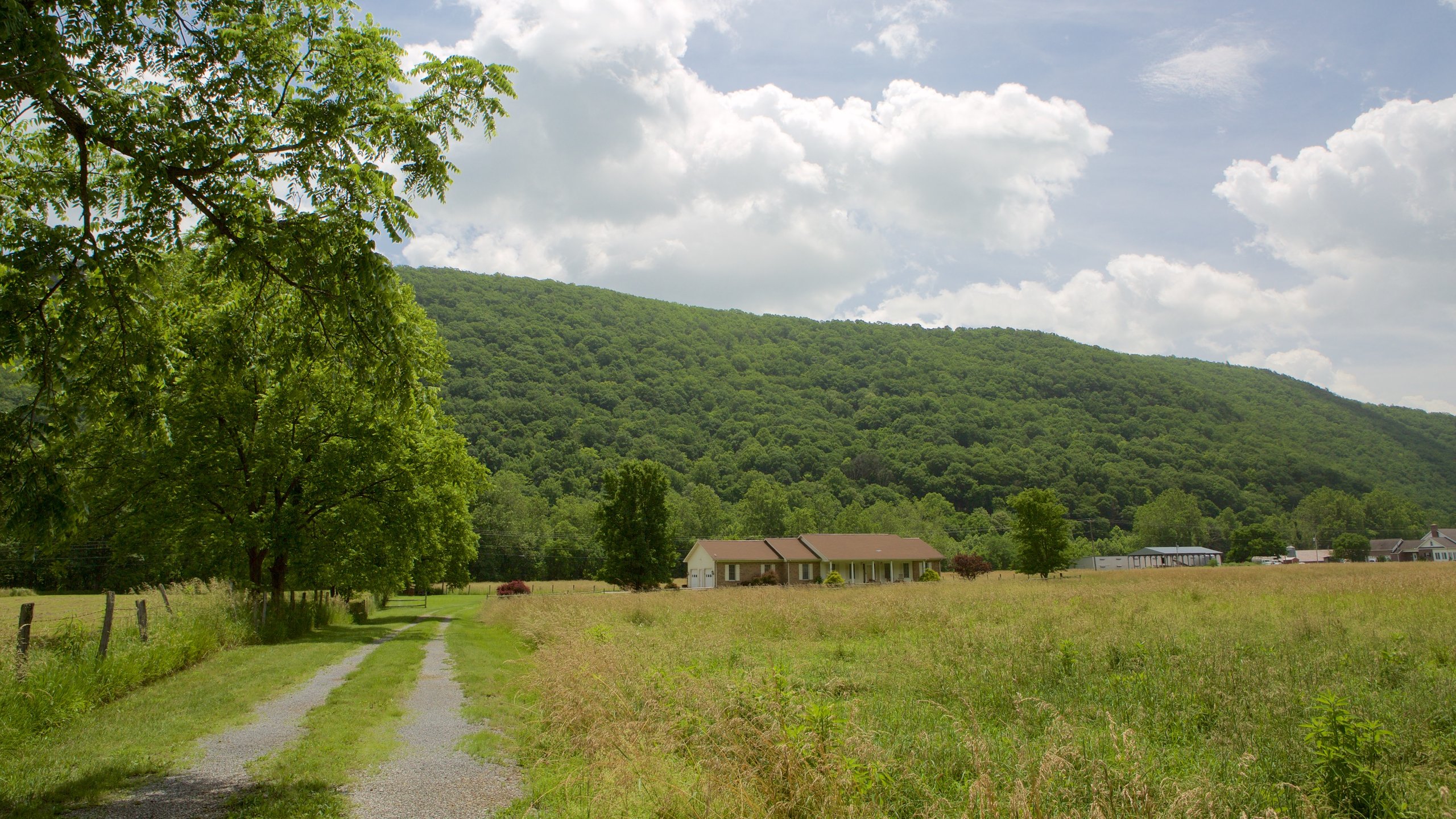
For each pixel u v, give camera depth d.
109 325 8.59
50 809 6.42
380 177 8.40
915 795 6.12
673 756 7.24
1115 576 54.31
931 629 18.09
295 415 23.25
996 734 7.98
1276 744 6.83
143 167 7.58
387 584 29.92
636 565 63.41
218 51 8.09
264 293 9.50
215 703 11.21
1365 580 29.55
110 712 10.55
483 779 7.44
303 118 8.03
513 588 68.31
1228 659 10.59
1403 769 6.14
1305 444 165.75
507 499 101.75
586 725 8.52
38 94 6.62
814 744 6.27
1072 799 5.65
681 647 14.70
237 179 8.35
